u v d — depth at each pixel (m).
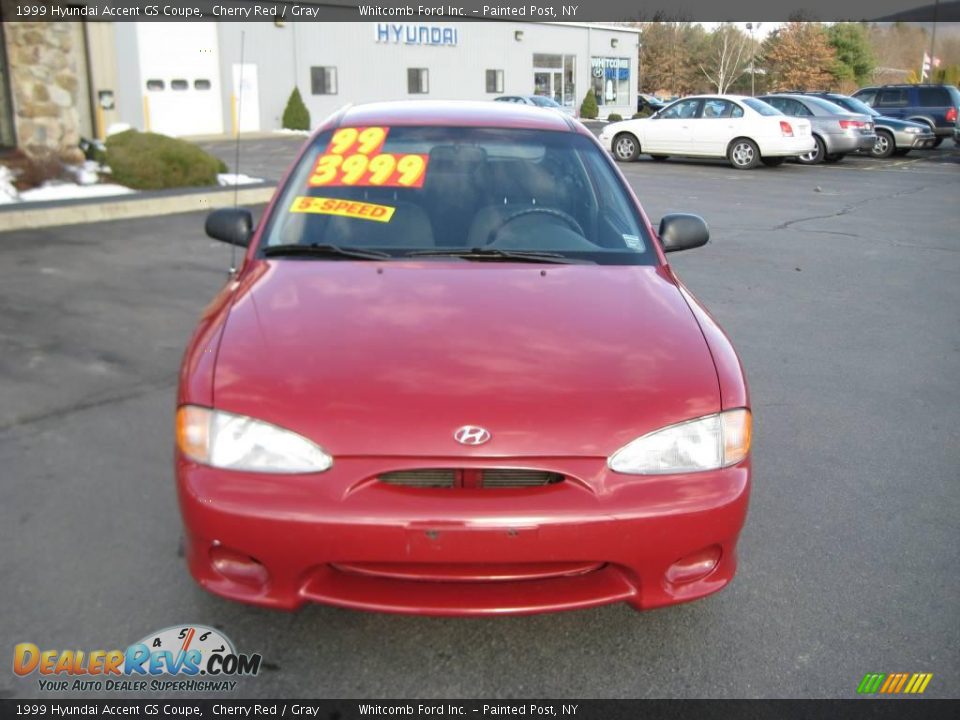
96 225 9.75
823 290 7.86
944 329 6.63
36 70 10.62
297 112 29.11
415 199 3.66
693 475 2.50
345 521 2.33
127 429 4.32
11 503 3.54
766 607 2.99
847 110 21.45
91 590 2.97
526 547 2.37
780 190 15.12
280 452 2.41
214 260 8.12
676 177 16.91
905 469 4.14
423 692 2.54
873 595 3.07
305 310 2.90
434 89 34.81
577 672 2.63
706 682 2.60
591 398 2.52
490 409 2.46
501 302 2.99
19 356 5.33
